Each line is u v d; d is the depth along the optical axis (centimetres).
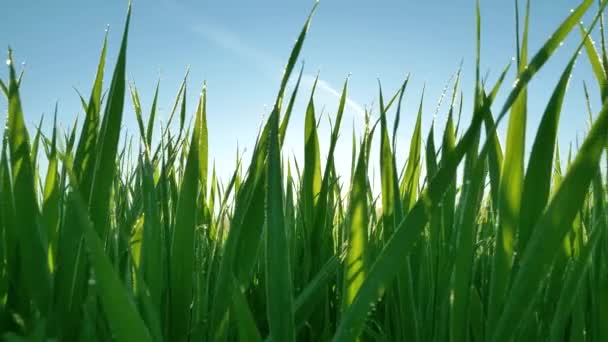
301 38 17
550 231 15
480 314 21
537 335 19
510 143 16
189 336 23
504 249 16
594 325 21
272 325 16
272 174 17
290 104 20
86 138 21
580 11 14
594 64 18
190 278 21
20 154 19
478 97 18
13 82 19
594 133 14
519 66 16
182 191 20
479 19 18
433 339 23
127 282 20
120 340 14
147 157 22
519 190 16
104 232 19
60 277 19
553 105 16
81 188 19
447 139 22
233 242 20
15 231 20
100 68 21
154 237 21
